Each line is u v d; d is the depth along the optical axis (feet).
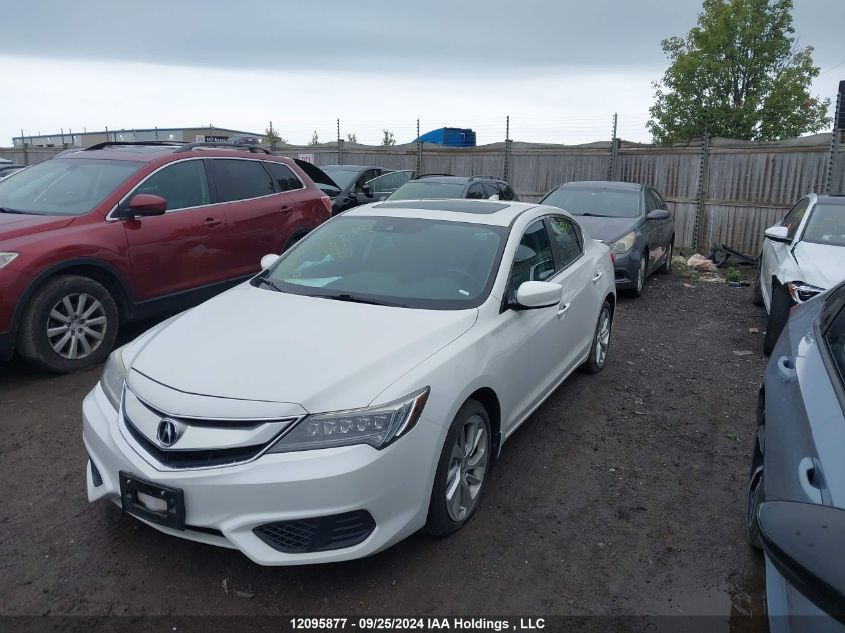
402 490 9.57
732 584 10.41
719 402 18.15
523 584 10.19
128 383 10.35
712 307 30.40
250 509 8.86
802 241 23.39
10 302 16.17
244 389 9.46
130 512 9.62
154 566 10.24
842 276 20.43
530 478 13.51
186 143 24.53
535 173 53.67
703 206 46.50
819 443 7.80
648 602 9.93
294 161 26.84
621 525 11.93
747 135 71.72
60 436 14.49
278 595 9.70
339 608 9.49
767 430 9.72
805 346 10.75
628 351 22.72
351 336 10.84
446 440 10.46
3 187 21.26
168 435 9.25
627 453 14.84
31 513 11.57
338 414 9.20
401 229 14.74
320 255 14.51
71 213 18.69
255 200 23.70
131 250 19.04
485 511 12.18
